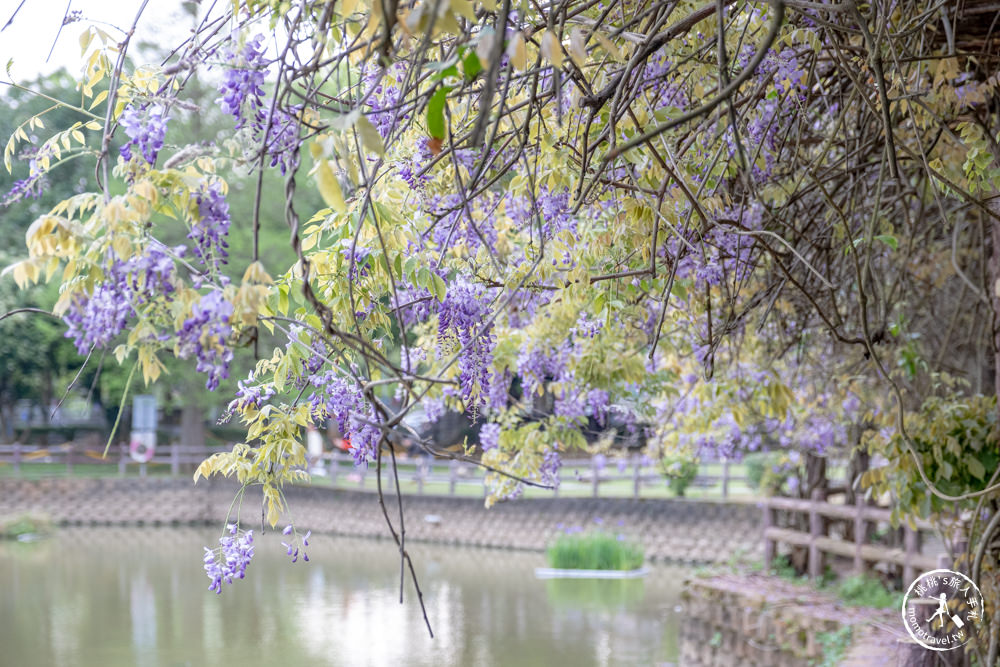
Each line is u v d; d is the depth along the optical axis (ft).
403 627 35.86
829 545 31.60
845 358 20.06
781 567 34.50
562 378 15.52
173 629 35.99
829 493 34.42
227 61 6.86
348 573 49.11
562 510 56.34
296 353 8.79
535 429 15.80
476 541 59.41
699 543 51.13
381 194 9.84
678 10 9.23
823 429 25.88
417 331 13.41
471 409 10.37
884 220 14.25
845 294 17.44
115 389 73.97
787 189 12.91
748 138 10.81
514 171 11.24
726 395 17.35
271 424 8.98
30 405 99.40
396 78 8.97
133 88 7.45
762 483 36.88
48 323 71.26
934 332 20.48
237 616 38.34
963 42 11.27
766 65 9.88
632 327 14.12
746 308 11.70
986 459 14.37
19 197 7.13
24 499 68.80
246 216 61.67
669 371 17.69
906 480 14.62
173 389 70.79
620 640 33.19
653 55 9.66
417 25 5.57
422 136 9.52
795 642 24.71
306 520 67.51
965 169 11.21
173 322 5.91
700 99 10.66
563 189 10.35
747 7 10.09
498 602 40.70
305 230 9.29
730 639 27.91
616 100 7.56
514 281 11.05
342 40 7.27
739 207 10.90
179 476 71.82
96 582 46.70
